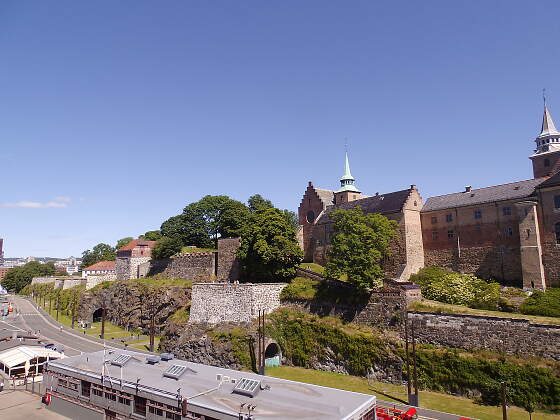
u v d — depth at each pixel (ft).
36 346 222.69
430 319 171.83
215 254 295.69
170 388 128.16
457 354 158.30
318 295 216.54
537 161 272.92
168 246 339.57
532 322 146.72
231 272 277.85
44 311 437.17
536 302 172.24
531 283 195.62
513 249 211.82
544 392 136.05
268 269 245.04
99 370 150.82
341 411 105.81
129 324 316.60
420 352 166.61
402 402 150.00
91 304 369.71
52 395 156.97
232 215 375.86
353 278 193.47
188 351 223.71
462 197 245.04
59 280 511.81
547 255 194.59
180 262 321.52
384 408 142.61
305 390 121.49
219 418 109.70
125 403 134.62
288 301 229.25
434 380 160.15
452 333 164.66
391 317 184.85
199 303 245.45
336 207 299.38
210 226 400.26
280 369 202.39
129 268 372.79
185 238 395.55
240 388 121.19
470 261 229.86
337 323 200.64
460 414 136.36
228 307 231.09
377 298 191.93
